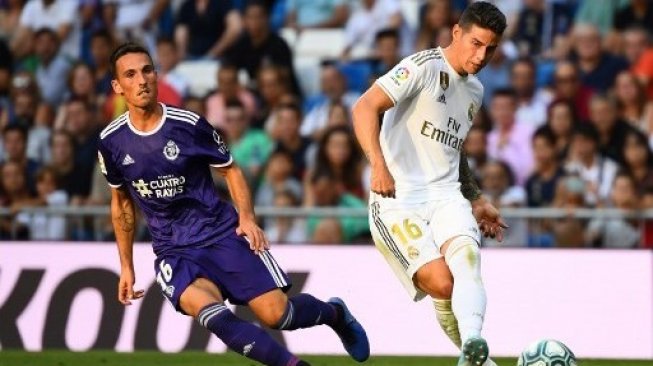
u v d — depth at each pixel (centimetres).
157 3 5331
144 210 2127
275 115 4491
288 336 3388
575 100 4516
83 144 4475
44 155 4716
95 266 3478
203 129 2084
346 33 5159
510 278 3397
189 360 3162
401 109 2188
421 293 2219
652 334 3341
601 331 3353
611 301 3362
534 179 4112
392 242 2181
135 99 2033
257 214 3797
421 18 4866
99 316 3447
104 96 4912
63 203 4406
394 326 3378
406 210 2172
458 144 2217
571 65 4503
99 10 5322
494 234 2320
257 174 4391
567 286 3378
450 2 4806
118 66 2044
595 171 4150
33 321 3472
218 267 2095
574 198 4006
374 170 2050
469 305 2016
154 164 2070
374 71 4816
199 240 2100
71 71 4903
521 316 3375
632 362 3256
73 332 3450
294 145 4412
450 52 2178
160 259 2114
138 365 3058
